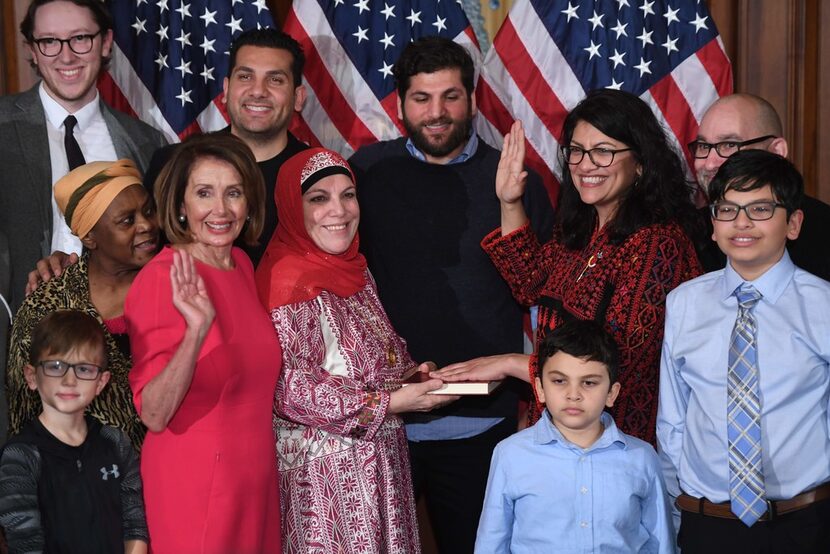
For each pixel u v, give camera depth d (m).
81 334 2.62
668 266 2.89
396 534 2.95
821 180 4.25
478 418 3.47
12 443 2.60
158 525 2.67
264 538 2.79
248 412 2.74
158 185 2.74
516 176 3.30
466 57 3.44
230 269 2.79
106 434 2.71
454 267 3.47
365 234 3.54
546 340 2.76
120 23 4.09
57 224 3.55
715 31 4.16
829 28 4.20
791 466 2.61
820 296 2.64
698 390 2.73
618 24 4.17
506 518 2.82
